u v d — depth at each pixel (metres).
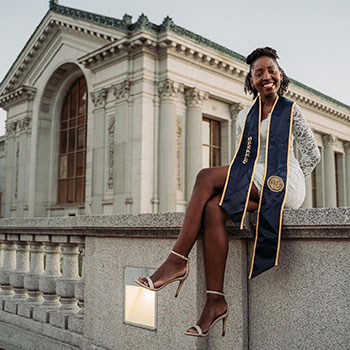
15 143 37.34
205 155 29.53
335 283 3.01
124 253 4.43
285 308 3.28
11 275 6.35
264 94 3.46
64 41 32.75
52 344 5.21
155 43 25.31
